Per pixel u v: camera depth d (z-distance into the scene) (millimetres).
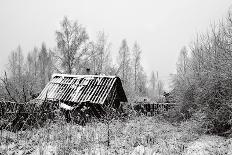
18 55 56062
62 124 14133
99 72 40375
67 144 10336
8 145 10695
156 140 12125
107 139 11977
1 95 18594
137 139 11961
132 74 50031
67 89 20812
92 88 20328
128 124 15891
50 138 11875
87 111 18578
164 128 15500
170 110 19031
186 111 17625
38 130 13414
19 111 13930
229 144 11023
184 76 18594
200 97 15039
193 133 13359
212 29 16047
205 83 15102
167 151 10078
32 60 60781
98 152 9875
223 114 13203
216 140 11977
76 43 39812
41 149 9703
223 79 13250
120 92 21875
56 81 22016
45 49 53500
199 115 14016
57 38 39719
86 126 15117
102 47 43000
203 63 15875
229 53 13125
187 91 17344
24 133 12836
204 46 16781
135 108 21797
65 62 39000
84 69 40125
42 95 20828
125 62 48094
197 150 10273
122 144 11234
